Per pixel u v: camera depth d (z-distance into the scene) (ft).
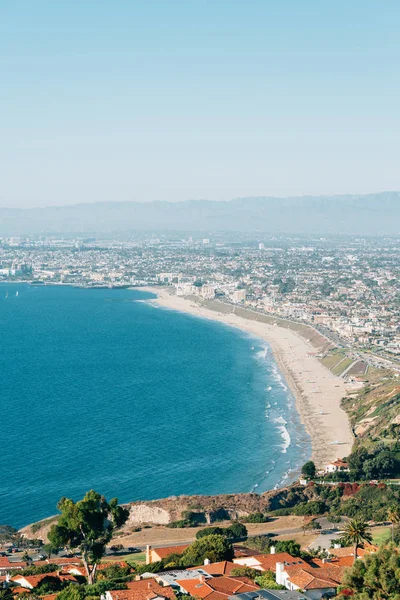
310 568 409.49
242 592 375.04
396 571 317.83
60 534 424.05
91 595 390.63
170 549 506.48
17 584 452.35
